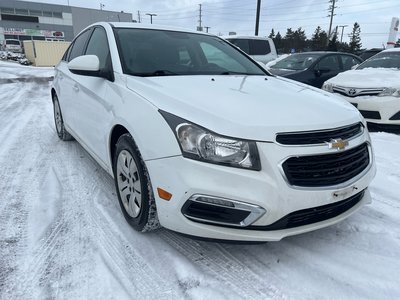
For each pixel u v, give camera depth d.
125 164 2.63
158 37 3.45
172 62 3.18
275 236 2.04
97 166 4.04
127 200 2.68
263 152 1.99
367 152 2.52
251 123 2.04
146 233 2.63
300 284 2.12
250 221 2.01
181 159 2.05
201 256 2.37
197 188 1.99
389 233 2.70
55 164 4.11
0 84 15.55
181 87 2.54
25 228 2.69
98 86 3.11
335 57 8.70
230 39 10.98
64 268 2.23
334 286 2.11
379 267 2.29
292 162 2.02
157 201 2.21
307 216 2.16
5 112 7.65
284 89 2.82
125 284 2.10
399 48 7.60
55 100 5.09
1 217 2.85
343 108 2.54
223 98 2.34
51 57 37.56
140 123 2.32
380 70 6.63
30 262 2.29
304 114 2.23
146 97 2.42
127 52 3.08
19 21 67.81
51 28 71.12
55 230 2.67
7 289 2.04
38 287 2.07
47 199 3.18
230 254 2.40
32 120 6.73
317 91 3.01
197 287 2.08
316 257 2.39
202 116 2.09
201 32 3.99
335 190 2.12
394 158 4.47
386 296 2.03
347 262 2.34
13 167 4.00
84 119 3.52
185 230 2.12
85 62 2.94
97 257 2.35
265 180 1.97
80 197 3.22
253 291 2.06
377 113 5.70
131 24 3.58
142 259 2.33
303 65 8.51
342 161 2.20
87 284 2.10
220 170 1.98
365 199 2.53
